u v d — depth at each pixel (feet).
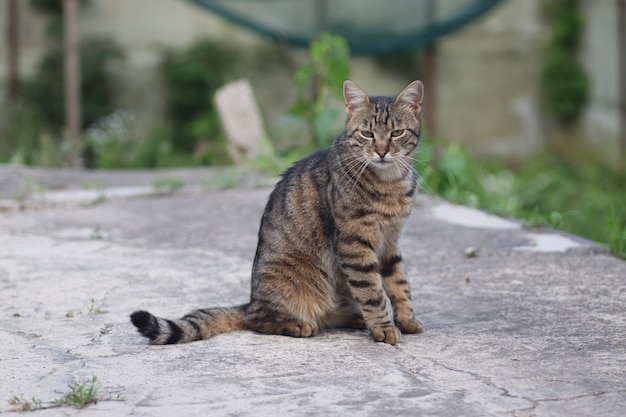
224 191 36.70
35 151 54.95
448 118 69.36
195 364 16.74
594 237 35.81
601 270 23.81
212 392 15.23
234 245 27.61
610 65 70.13
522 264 24.67
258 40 68.64
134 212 32.55
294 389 15.34
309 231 19.03
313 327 18.92
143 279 23.41
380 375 16.07
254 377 15.97
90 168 54.80
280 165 41.88
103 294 21.94
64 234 28.89
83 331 19.02
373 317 18.49
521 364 16.65
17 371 16.44
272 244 19.17
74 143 51.57
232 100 49.29
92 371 16.39
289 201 19.29
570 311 20.15
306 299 19.02
